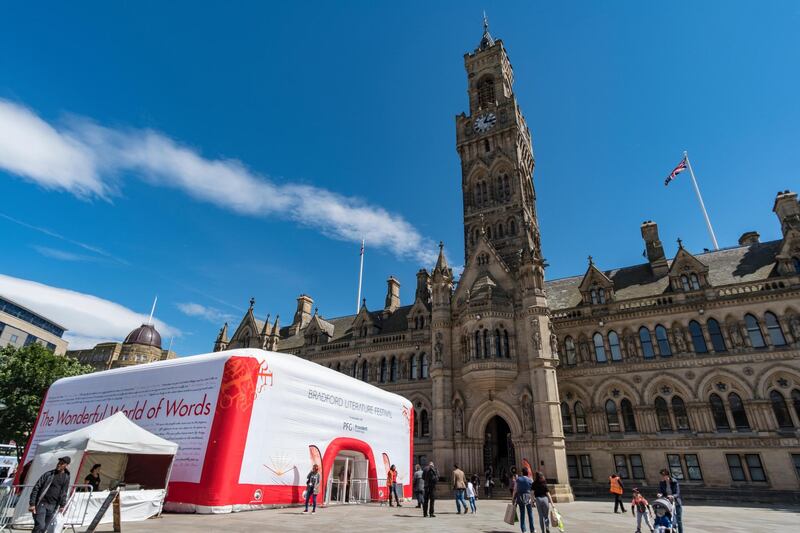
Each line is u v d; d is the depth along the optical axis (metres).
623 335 45.12
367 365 56.22
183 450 21.38
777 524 22.75
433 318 48.03
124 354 108.25
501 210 57.59
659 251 50.94
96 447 18.11
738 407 38.88
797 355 37.75
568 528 20.23
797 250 41.56
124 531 14.45
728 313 41.50
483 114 65.56
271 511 21.12
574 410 44.91
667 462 39.56
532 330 41.81
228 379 21.83
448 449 41.78
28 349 51.28
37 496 13.09
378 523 18.80
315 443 25.14
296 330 72.31
